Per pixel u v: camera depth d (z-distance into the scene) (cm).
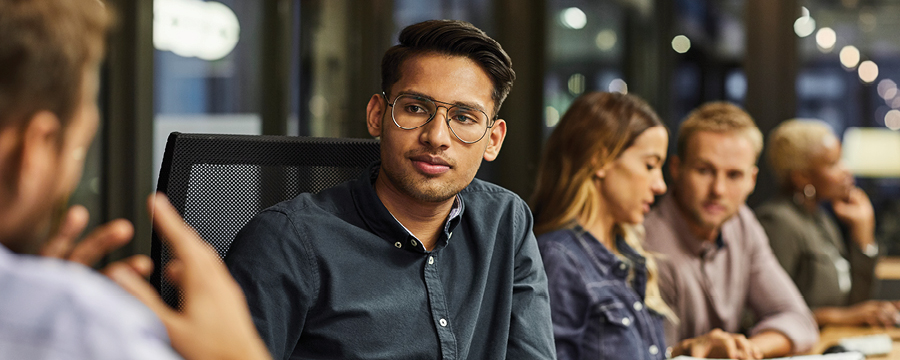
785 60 410
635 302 150
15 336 43
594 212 154
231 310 59
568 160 157
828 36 418
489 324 113
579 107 159
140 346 46
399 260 106
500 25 463
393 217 105
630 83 467
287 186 120
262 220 102
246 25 368
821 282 254
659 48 460
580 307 145
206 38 350
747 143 195
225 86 358
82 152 53
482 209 117
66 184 51
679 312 197
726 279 209
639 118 155
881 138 412
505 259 116
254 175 117
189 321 57
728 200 196
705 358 178
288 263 99
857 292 275
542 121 464
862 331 238
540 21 464
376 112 110
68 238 56
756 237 222
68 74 49
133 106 293
